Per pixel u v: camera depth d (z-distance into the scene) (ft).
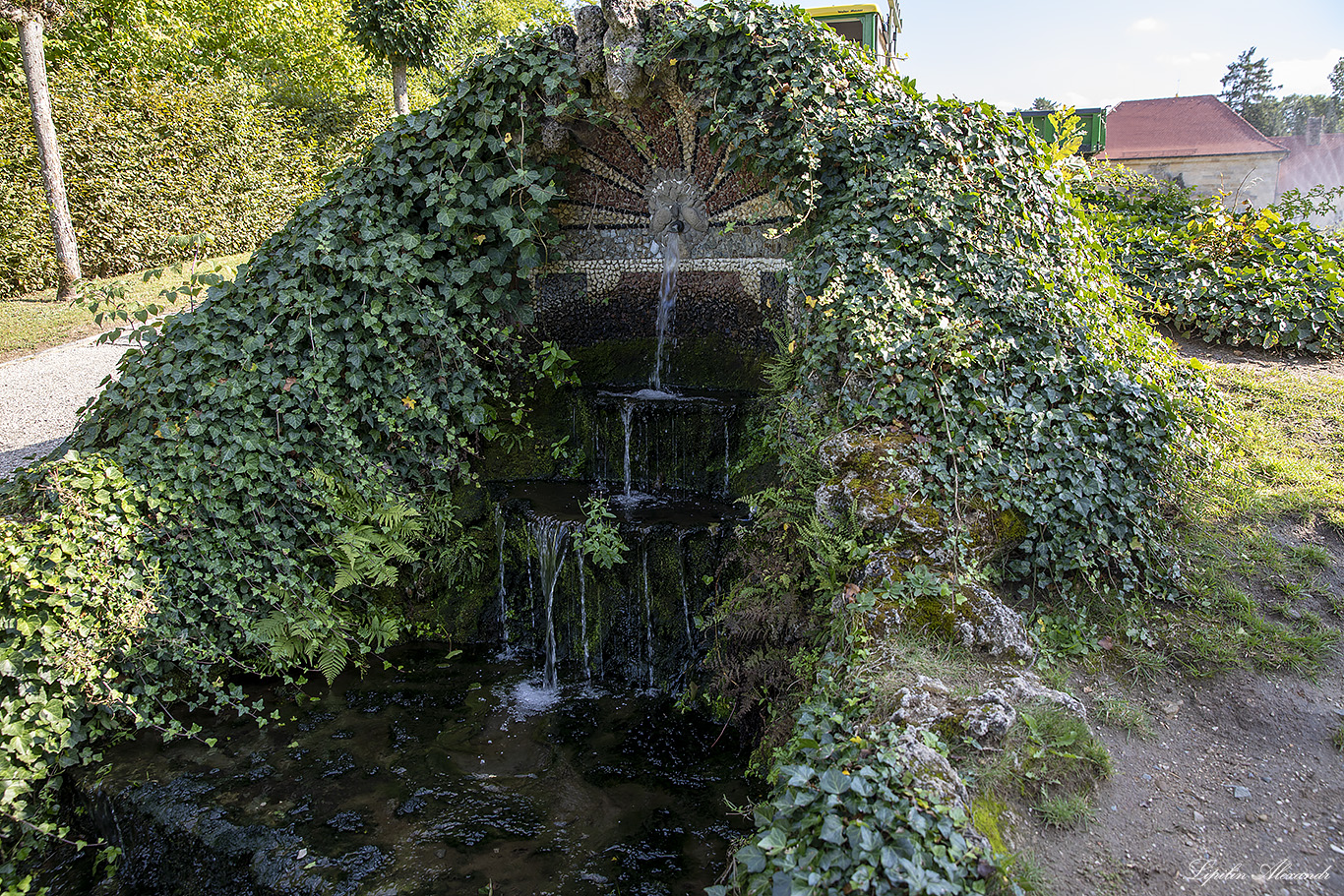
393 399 18.66
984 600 12.71
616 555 17.21
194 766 14.44
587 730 15.99
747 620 14.80
